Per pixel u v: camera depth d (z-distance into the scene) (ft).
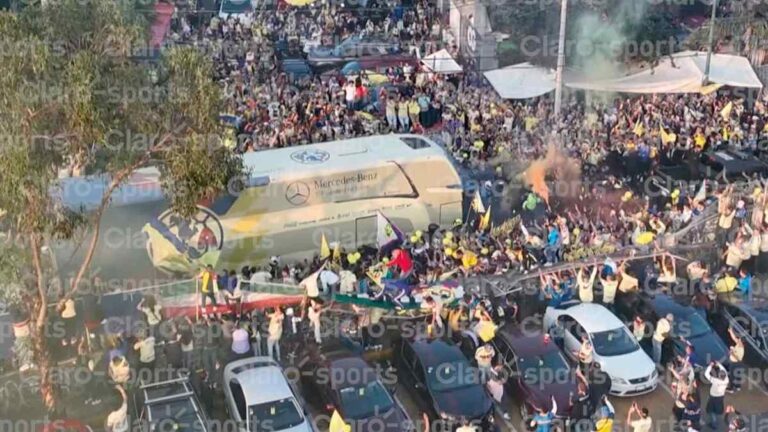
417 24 165.89
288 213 100.27
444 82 142.10
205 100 69.72
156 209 93.20
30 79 65.05
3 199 65.67
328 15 167.84
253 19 163.84
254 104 128.67
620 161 119.34
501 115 129.59
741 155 122.21
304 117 127.85
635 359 84.17
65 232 70.54
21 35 64.85
